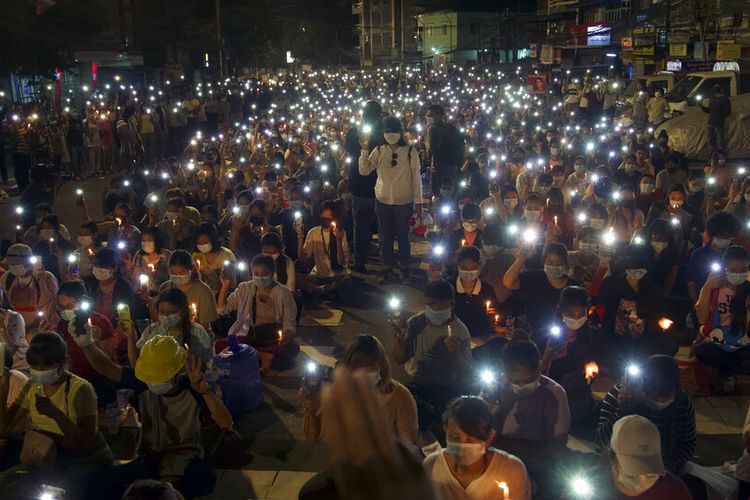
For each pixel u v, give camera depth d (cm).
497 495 415
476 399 420
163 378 541
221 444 654
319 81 6638
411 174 1080
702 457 614
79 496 527
